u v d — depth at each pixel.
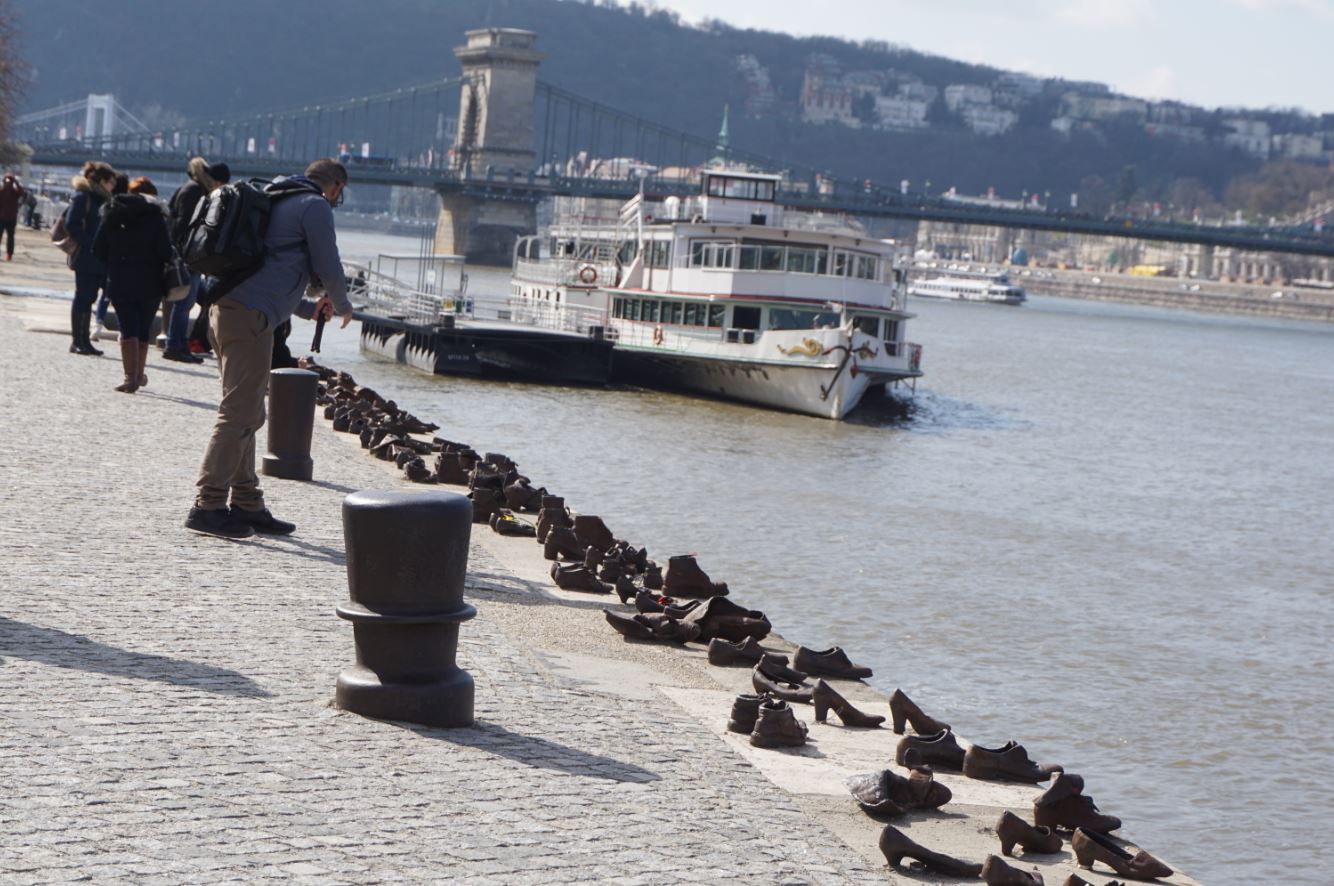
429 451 24.98
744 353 68.25
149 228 25.81
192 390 28.38
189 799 8.14
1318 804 20.58
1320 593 37.31
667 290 71.62
